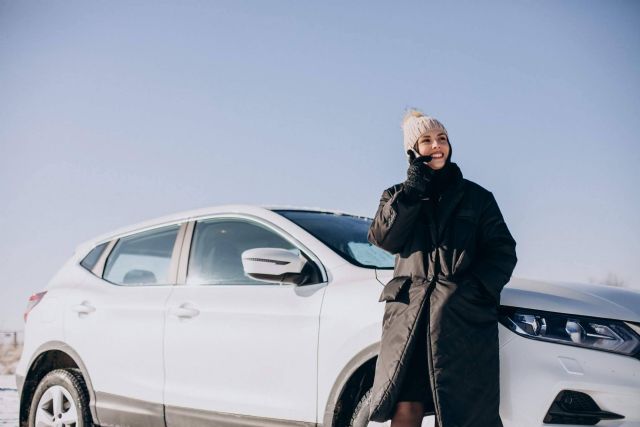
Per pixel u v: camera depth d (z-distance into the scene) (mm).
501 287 3047
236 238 4461
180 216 4863
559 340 3135
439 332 2951
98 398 4770
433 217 3127
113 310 4809
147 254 4930
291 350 3799
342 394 3578
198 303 4336
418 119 3262
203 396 4164
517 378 3084
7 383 11039
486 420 2945
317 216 4500
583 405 3074
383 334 3125
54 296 5273
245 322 4043
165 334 4426
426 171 3088
